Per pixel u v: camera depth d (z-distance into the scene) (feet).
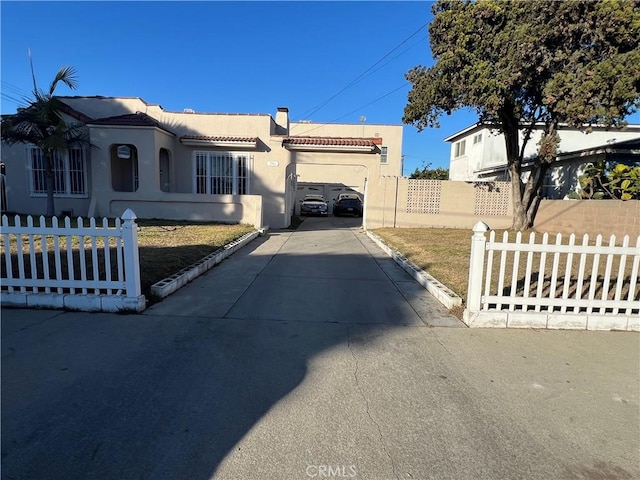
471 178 91.50
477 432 8.97
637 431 9.11
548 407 10.05
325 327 15.46
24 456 7.84
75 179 50.75
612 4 32.50
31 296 16.60
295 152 54.08
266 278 23.50
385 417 9.47
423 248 34.17
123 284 16.60
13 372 11.28
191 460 7.84
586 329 15.81
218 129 54.60
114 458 7.85
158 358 12.36
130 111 54.39
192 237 34.68
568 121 36.37
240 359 12.42
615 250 15.58
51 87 43.39
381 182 54.39
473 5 38.63
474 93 39.29
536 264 27.30
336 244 39.22
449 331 15.34
